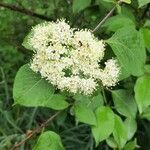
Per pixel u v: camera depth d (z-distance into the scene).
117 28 0.34
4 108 0.55
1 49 0.56
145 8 0.40
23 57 0.56
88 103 0.32
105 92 0.38
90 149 0.50
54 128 0.51
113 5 0.37
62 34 0.28
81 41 0.29
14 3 0.53
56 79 0.29
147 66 0.32
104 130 0.31
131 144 0.36
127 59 0.30
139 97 0.31
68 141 0.52
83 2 0.37
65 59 0.28
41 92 0.29
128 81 0.38
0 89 0.57
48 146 0.31
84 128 0.53
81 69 0.29
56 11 0.51
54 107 0.31
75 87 0.29
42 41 0.29
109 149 0.51
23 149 0.47
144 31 0.34
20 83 0.29
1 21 0.56
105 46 0.33
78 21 0.45
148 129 0.53
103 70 0.30
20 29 0.56
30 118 0.52
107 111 0.31
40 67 0.29
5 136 0.49
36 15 0.46
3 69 0.57
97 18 0.40
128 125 0.33
